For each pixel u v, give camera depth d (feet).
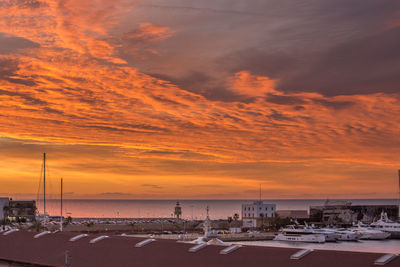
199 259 188.75
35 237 252.21
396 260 156.04
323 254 170.91
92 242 229.25
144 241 217.15
